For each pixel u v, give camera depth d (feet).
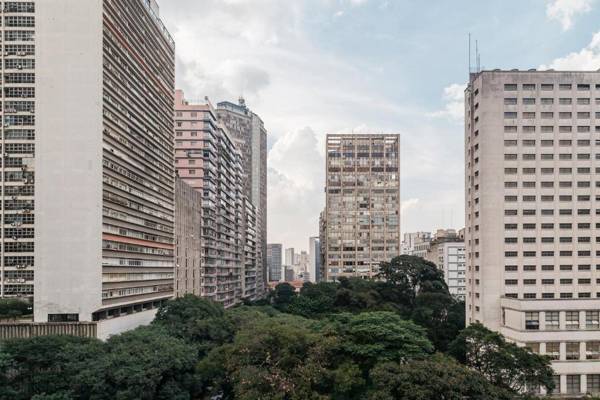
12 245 217.15
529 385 199.52
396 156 516.32
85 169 216.54
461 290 518.78
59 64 218.79
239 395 160.86
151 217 284.61
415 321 315.99
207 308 271.69
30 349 176.45
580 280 284.82
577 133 290.15
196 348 214.48
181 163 388.98
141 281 268.41
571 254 285.84
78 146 217.15
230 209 479.41
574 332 252.01
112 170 233.96
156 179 294.46
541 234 286.46
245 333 203.62
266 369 171.94
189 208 358.02
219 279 428.15
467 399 149.07
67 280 214.07
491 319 282.36
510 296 283.59
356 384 168.35
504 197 287.69
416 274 390.63
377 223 510.99
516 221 286.87
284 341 185.47
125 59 249.75
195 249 372.99
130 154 254.68
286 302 468.34
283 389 158.92
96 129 218.79
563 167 289.12
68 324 210.59
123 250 245.86
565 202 288.10
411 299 389.19
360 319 203.00
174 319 254.88
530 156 289.94
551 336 251.80
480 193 292.20
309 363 171.42
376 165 515.91
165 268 306.76
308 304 364.99
